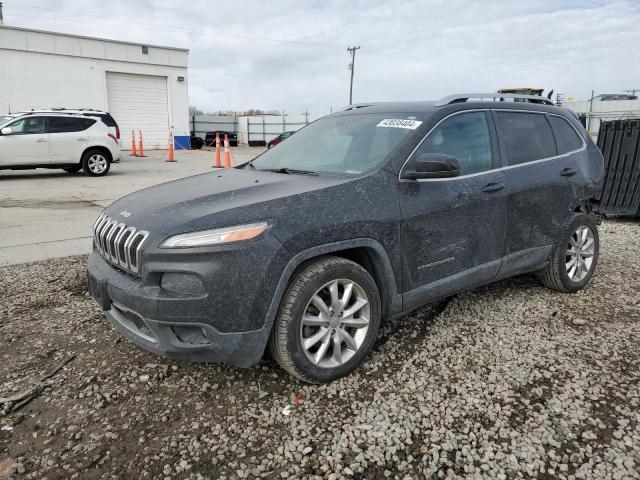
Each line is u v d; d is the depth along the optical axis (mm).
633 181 8000
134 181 13328
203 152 28094
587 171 4547
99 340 3617
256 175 3584
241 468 2314
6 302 4379
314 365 2895
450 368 3182
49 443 2490
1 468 2303
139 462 2357
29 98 24750
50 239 6785
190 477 2260
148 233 2734
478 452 2406
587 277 4602
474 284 3791
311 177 3326
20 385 3018
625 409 2730
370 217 3033
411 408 2756
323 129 4117
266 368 3191
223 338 2654
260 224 2703
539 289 4645
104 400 2857
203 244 2607
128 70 27422
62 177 14180
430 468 2309
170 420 2674
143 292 2684
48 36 24672
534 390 2918
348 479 2244
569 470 2289
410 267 3277
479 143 3775
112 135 14516
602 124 8312
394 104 4059
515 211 3891
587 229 4551
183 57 29156
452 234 3477
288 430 2588
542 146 4262
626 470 2275
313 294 2832
